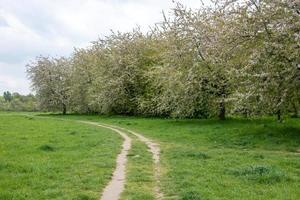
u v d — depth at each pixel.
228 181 14.67
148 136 32.28
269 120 40.84
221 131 32.59
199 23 42.88
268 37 26.89
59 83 80.69
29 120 53.12
